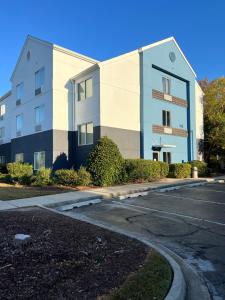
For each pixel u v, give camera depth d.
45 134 23.73
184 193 16.25
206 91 33.50
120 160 19.28
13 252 5.71
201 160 30.70
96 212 11.42
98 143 18.92
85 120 22.25
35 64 25.70
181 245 7.33
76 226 8.16
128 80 23.22
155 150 24.97
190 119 29.20
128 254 5.96
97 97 21.22
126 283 4.59
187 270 5.72
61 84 23.41
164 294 4.34
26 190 16.58
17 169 22.48
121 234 7.59
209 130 31.97
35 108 25.45
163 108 26.22
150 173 21.14
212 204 12.90
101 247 6.31
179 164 24.31
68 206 12.38
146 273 5.00
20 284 4.42
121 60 22.62
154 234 8.34
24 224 8.02
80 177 17.91
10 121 33.25
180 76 28.23
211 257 6.46
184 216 10.62
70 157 23.23
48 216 9.54
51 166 22.55
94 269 5.09
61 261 5.36
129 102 23.20
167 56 26.83
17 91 29.05
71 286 4.43
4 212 10.07
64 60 23.69
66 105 23.59
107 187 17.72
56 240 6.58
